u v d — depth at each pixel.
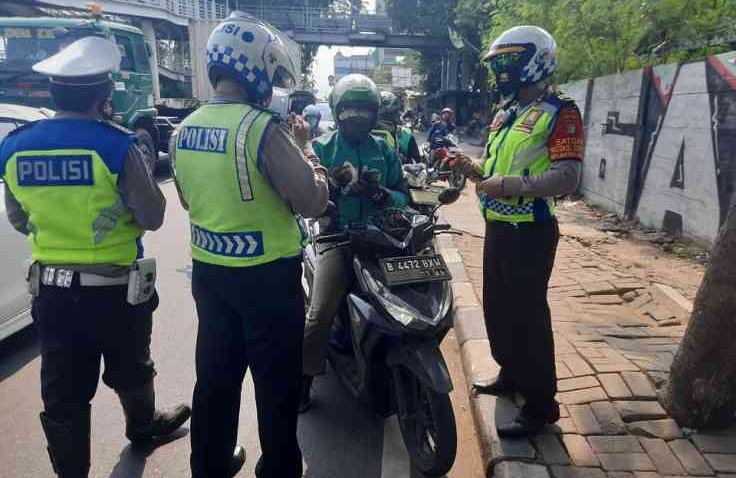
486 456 2.80
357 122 2.98
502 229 2.67
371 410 3.40
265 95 2.23
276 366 2.30
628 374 3.28
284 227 2.26
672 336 3.91
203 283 2.30
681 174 6.68
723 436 2.79
